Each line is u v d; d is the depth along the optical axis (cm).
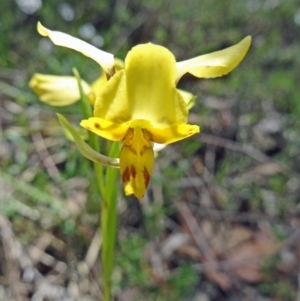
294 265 10
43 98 6
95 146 5
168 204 11
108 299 6
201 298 9
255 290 10
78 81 5
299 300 10
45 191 10
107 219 6
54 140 11
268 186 12
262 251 10
